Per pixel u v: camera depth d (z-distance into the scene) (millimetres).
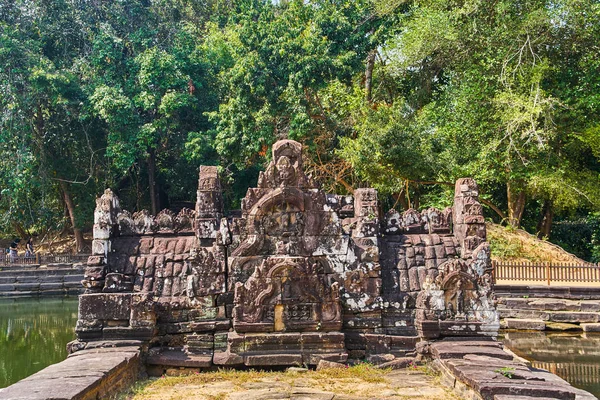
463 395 8219
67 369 8133
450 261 10594
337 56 26828
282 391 8688
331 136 27828
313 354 10102
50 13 34000
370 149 23453
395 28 29047
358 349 10617
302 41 26609
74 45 35094
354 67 26828
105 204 11250
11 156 31422
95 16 35594
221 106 29000
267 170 11078
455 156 25781
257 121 27203
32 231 40094
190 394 8602
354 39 27688
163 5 36656
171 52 33938
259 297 10219
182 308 10703
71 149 35656
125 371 9094
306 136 27328
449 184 25484
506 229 26688
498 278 21391
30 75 30672
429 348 10242
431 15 27125
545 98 25078
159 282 10992
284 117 28031
